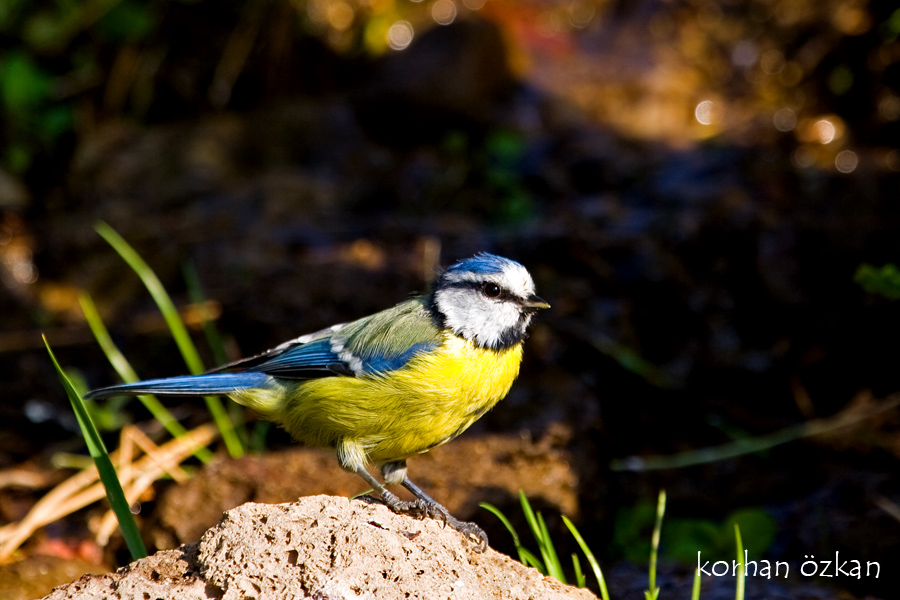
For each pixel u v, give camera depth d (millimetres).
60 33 15320
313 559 5199
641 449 10500
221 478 8273
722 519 9336
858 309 11570
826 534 8336
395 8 16969
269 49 16172
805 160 14578
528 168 15016
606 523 8789
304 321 11555
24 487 9516
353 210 14508
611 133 15805
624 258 12461
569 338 11375
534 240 12828
